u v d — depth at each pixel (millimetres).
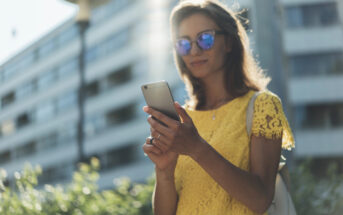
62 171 42281
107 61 39219
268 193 1458
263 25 26766
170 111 1418
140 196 4797
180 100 32500
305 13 28500
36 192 3898
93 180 4387
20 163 47875
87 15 3477
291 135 1583
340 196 4297
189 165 1629
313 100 27953
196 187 1581
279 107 1569
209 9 1680
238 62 1732
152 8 36156
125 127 36906
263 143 1518
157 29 35438
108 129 38250
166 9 35375
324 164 27094
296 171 4590
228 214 1522
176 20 1727
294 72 28266
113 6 39281
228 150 1550
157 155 1519
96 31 40688
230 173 1393
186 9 1705
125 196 4738
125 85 37438
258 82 1742
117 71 38219
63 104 43000
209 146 1396
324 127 27672
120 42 38250
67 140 42250
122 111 37438
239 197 1420
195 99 1808
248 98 1637
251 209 1444
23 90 48625
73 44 42562
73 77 42156
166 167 1563
